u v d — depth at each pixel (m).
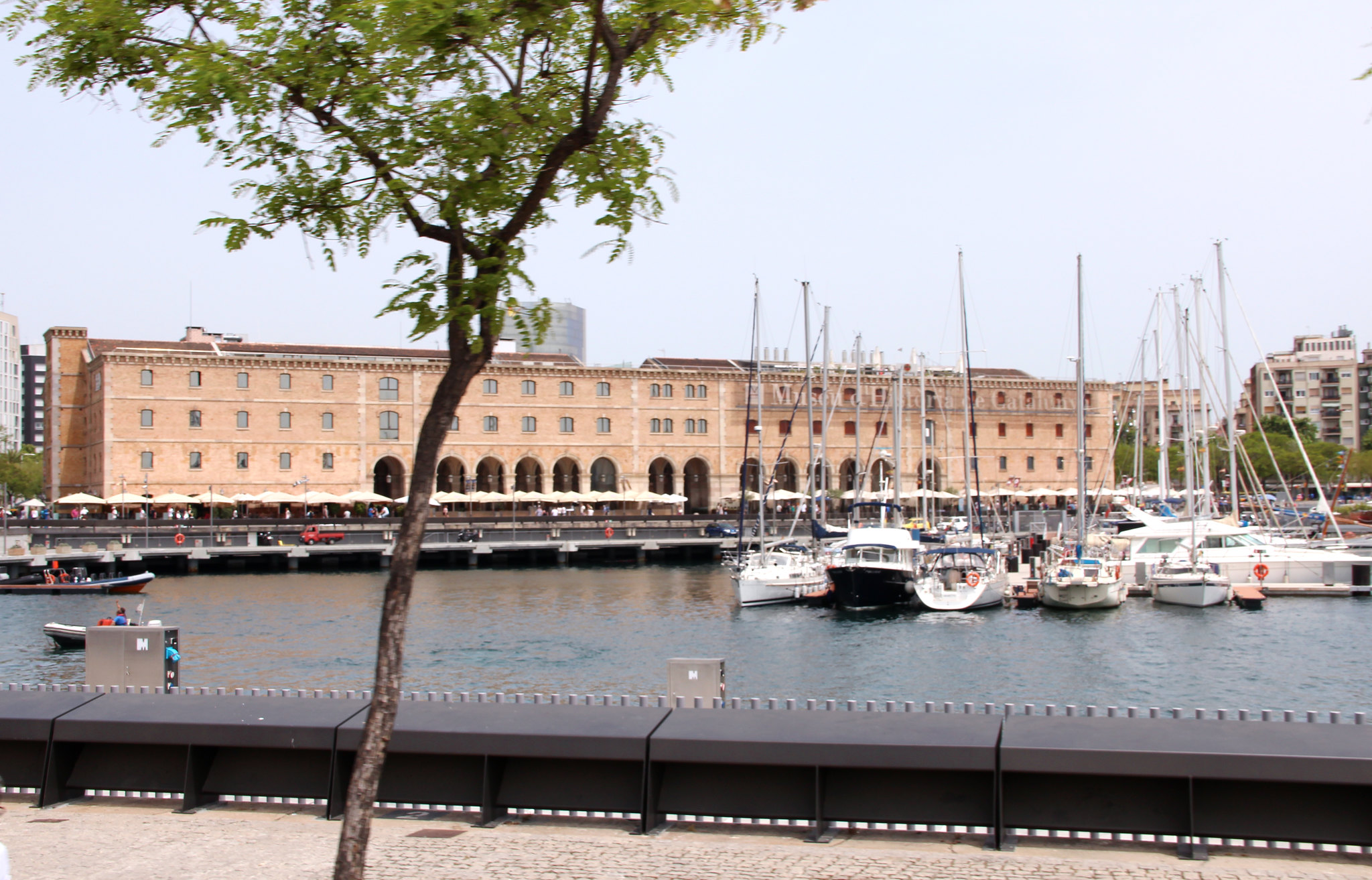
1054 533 97.06
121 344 115.69
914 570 61.62
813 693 38.56
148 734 15.52
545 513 115.38
